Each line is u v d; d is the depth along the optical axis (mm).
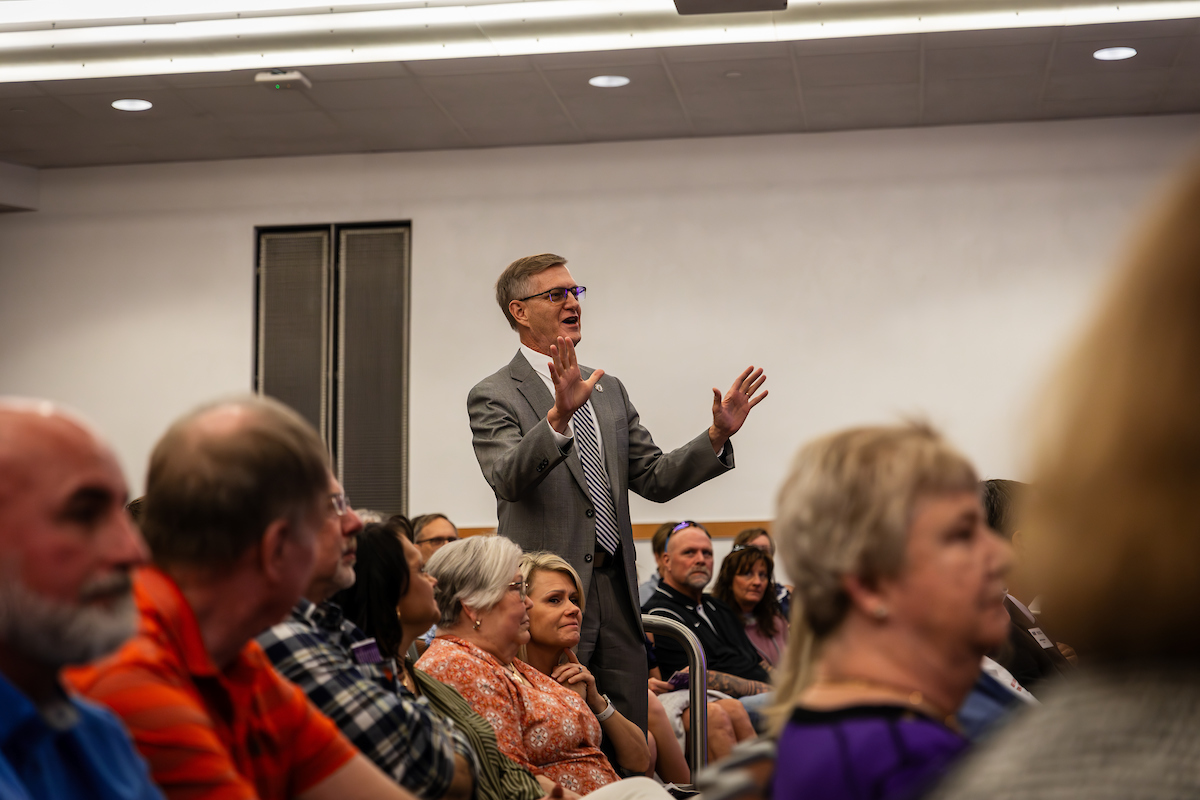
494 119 7895
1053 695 642
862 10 6316
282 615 1364
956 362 7766
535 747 2859
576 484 3211
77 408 8555
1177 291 593
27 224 8773
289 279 8570
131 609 1049
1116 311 618
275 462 1324
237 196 8625
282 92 7406
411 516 8164
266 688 1487
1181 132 7652
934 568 1039
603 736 3158
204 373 8500
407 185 8469
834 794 936
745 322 8008
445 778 1930
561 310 3400
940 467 1064
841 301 7938
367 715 1845
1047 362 658
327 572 1910
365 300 8469
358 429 8367
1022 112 7711
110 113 7742
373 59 6906
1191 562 583
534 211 8320
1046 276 7723
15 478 1000
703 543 5238
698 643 3262
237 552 1316
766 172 8117
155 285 8609
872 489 1062
